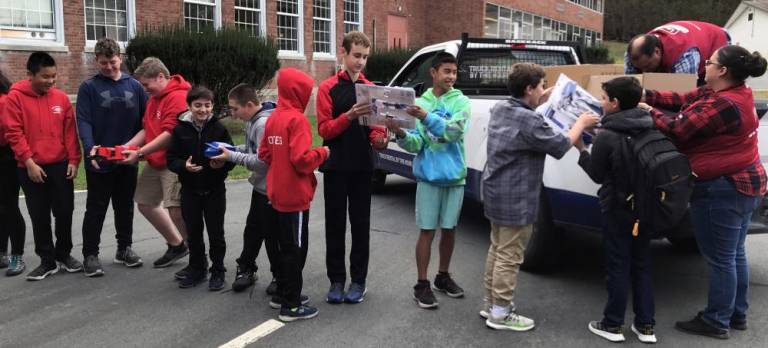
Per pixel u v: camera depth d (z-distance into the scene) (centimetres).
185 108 445
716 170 338
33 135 447
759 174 346
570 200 423
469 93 662
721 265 351
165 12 1591
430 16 2808
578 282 457
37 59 441
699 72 418
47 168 457
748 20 4962
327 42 2195
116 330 368
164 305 409
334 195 397
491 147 362
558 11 3628
